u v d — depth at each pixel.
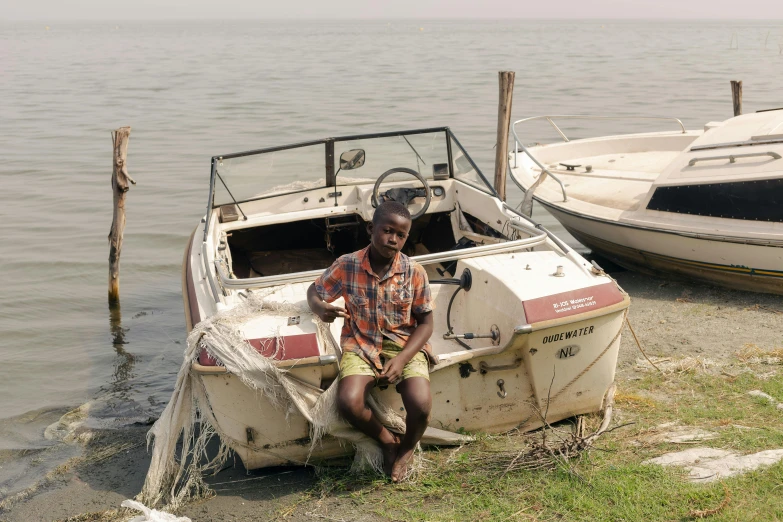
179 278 9.38
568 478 3.70
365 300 3.77
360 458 3.97
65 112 25.03
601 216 7.62
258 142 18.61
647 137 10.04
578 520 3.38
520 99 26.11
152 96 29.47
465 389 4.12
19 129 21.41
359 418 3.68
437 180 6.69
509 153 10.21
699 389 4.82
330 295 3.82
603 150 10.21
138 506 3.79
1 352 7.20
